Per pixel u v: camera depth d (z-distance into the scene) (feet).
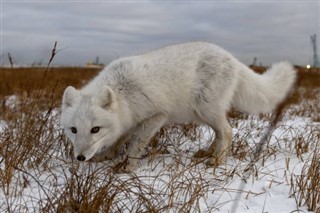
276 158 3.17
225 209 2.14
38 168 2.78
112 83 2.99
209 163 3.05
